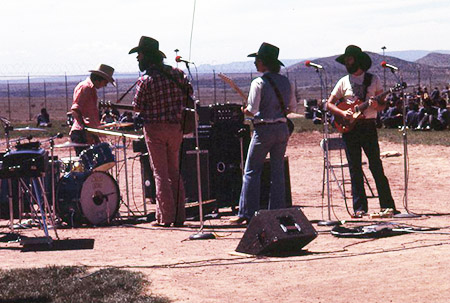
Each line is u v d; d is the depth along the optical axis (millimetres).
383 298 6703
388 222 11141
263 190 13055
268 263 8422
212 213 12938
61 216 12078
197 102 12828
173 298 6969
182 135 11641
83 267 8188
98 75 12812
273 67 11156
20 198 12117
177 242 10141
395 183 17297
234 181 13062
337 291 7027
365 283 7246
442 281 7148
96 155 12305
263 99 11094
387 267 7871
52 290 7227
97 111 12969
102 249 9727
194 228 11383
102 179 12180
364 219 11797
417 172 19328
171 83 11375
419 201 13961
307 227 9062
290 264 8305
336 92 12141
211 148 12961
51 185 12609
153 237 10617
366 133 11977
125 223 12281
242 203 11508
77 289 7223
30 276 7777
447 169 19562
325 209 13289
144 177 13633
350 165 12141
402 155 23359
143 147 13984
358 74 11984
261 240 8867
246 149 13086
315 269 7984
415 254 8461
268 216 8930
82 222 12133
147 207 14500
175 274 7957
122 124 13336
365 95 11930
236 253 9047
